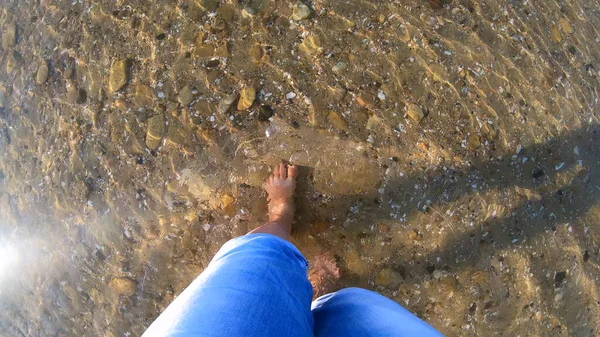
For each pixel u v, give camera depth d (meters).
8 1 1.98
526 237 1.79
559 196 1.80
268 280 1.05
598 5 1.89
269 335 0.90
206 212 1.82
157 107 1.82
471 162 1.78
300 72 1.80
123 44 1.86
